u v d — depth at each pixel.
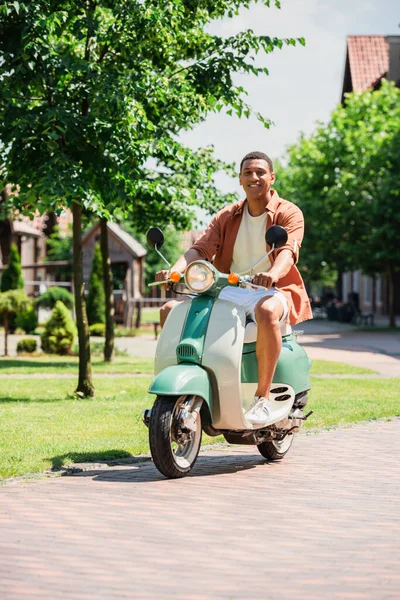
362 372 18.45
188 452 7.50
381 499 6.70
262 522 5.98
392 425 10.56
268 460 8.26
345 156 38.91
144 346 28.34
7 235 50.12
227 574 4.88
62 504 6.42
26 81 11.98
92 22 12.11
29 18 11.66
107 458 8.12
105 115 11.96
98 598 4.48
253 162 7.80
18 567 4.96
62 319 24.50
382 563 5.11
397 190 37.09
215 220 8.04
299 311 7.79
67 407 12.08
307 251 40.09
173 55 13.41
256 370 7.60
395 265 39.44
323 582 4.75
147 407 12.07
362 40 59.62
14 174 12.32
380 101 40.53
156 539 5.54
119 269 45.97
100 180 12.16
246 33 13.07
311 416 10.95
